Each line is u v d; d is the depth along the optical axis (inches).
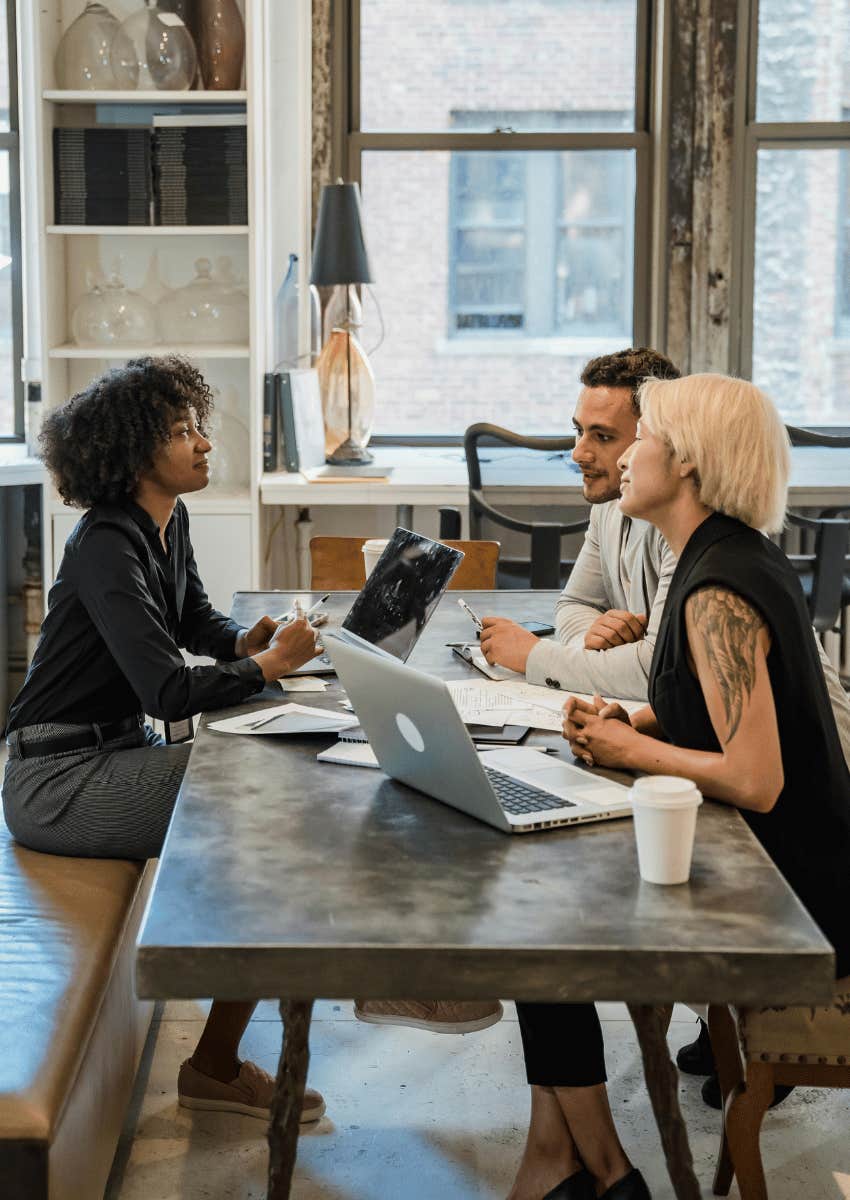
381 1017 103.3
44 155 169.0
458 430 204.1
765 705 66.7
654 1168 86.0
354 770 74.9
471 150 197.3
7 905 84.7
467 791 65.4
